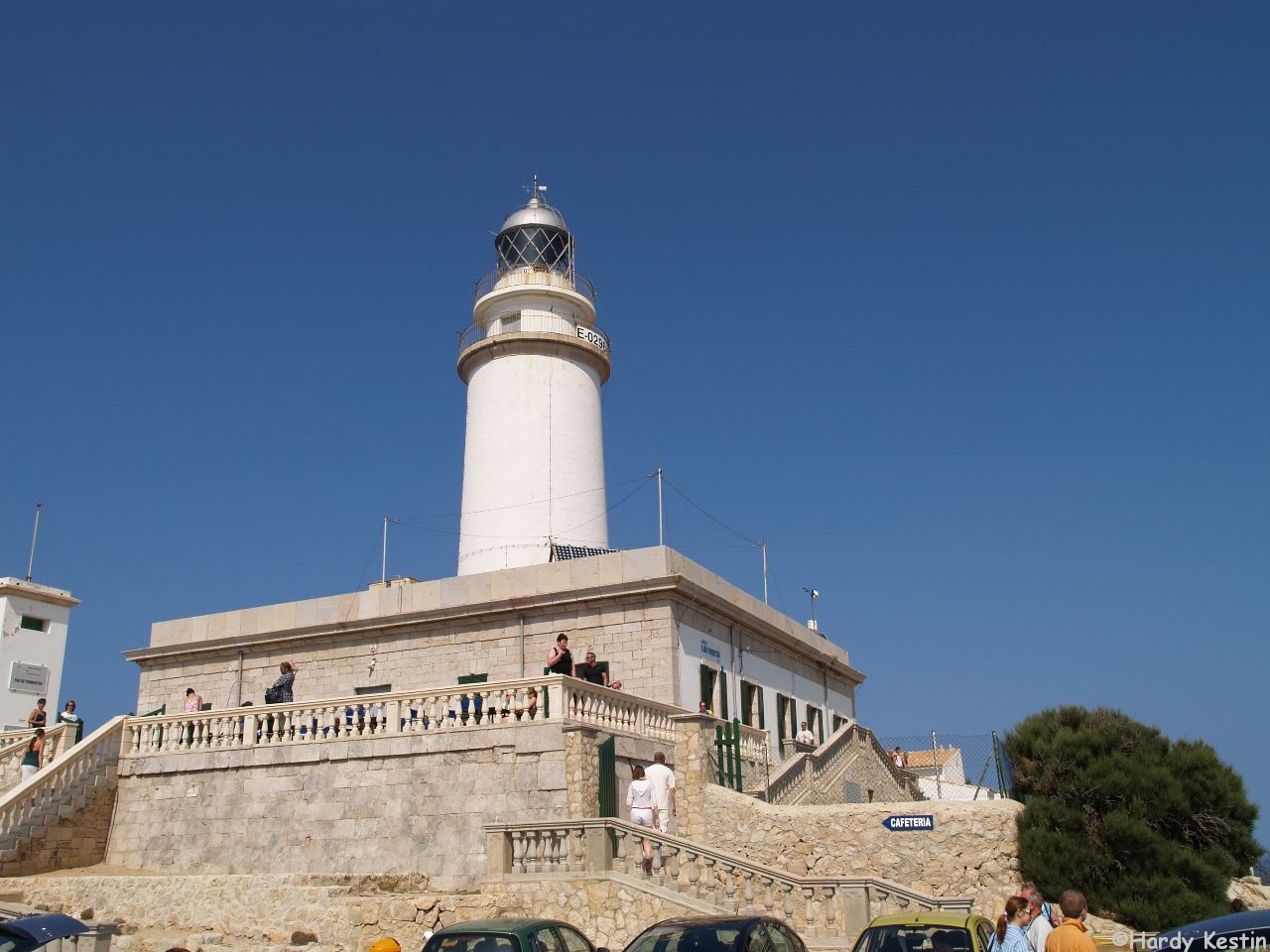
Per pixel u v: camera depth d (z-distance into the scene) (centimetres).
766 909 1738
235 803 2556
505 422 3888
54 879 2234
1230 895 2058
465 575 3456
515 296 4044
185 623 3647
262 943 1917
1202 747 2148
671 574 2964
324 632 3397
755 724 3422
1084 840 2027
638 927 1775
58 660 4425
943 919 1302
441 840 2305
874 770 3316
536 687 2327
